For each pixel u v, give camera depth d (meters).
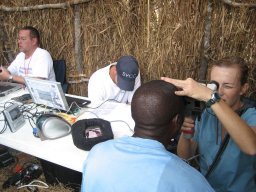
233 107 1.19
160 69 2.50
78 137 1.33
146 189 0.66
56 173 1.89
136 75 1.95
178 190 0.65
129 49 2.59
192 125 1.21
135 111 0.79
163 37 2.37
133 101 0.80
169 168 0.68
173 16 2.27
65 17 2.79
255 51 2.11
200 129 1.28
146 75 2.59
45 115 1.53
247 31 2.08
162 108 0.76
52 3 2.77
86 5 2.62
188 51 2.33
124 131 1.53
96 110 1.81
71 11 2.70
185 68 2.40
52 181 1.94
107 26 2.62
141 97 0.78
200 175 0.71
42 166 1.92
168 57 2.42
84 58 2.91
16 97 2.07
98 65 2.87
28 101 1.97
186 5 2.19
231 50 2.19
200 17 2.19
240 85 1.16
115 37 2.63
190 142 1.30
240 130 0.92
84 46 2.85
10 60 3.37
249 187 1.21
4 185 1.93
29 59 2.70
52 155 1.35
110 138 1.34
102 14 2.59
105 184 0.72
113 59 2.74
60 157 1.33
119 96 2.14
